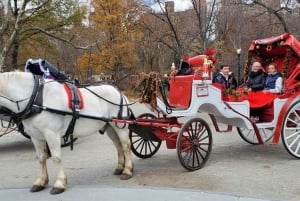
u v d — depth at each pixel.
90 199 6.56
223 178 7.68
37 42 31.05
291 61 10.05
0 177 8.27
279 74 9.67
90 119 7.44
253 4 27.61
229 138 12.09
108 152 10.51
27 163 9.54
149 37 39.47
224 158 9.40
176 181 7.55
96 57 39.25
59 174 6.98
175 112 8.09
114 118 7.87
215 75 10.62
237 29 36.50
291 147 9.39
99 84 8.13
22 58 35.34
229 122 9.45
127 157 7.99
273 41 9.87
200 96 8.35
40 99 6.75
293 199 6.41
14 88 6.65
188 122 8.12
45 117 6.76
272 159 9.25
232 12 35.94
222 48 33.47
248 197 6.46
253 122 9.05
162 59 38.97
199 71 8.36
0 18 22.95
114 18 39.19
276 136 8.97
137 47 41.19
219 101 8.68
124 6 40.06
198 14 30.98
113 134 8.20
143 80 8.30
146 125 8.16
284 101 9.25
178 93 8.52
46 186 7.25
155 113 9.07
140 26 40.09
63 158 9.90
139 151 10.02
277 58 10.63
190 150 8.25
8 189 7.25
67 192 6.91
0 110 7.00
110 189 7.02
